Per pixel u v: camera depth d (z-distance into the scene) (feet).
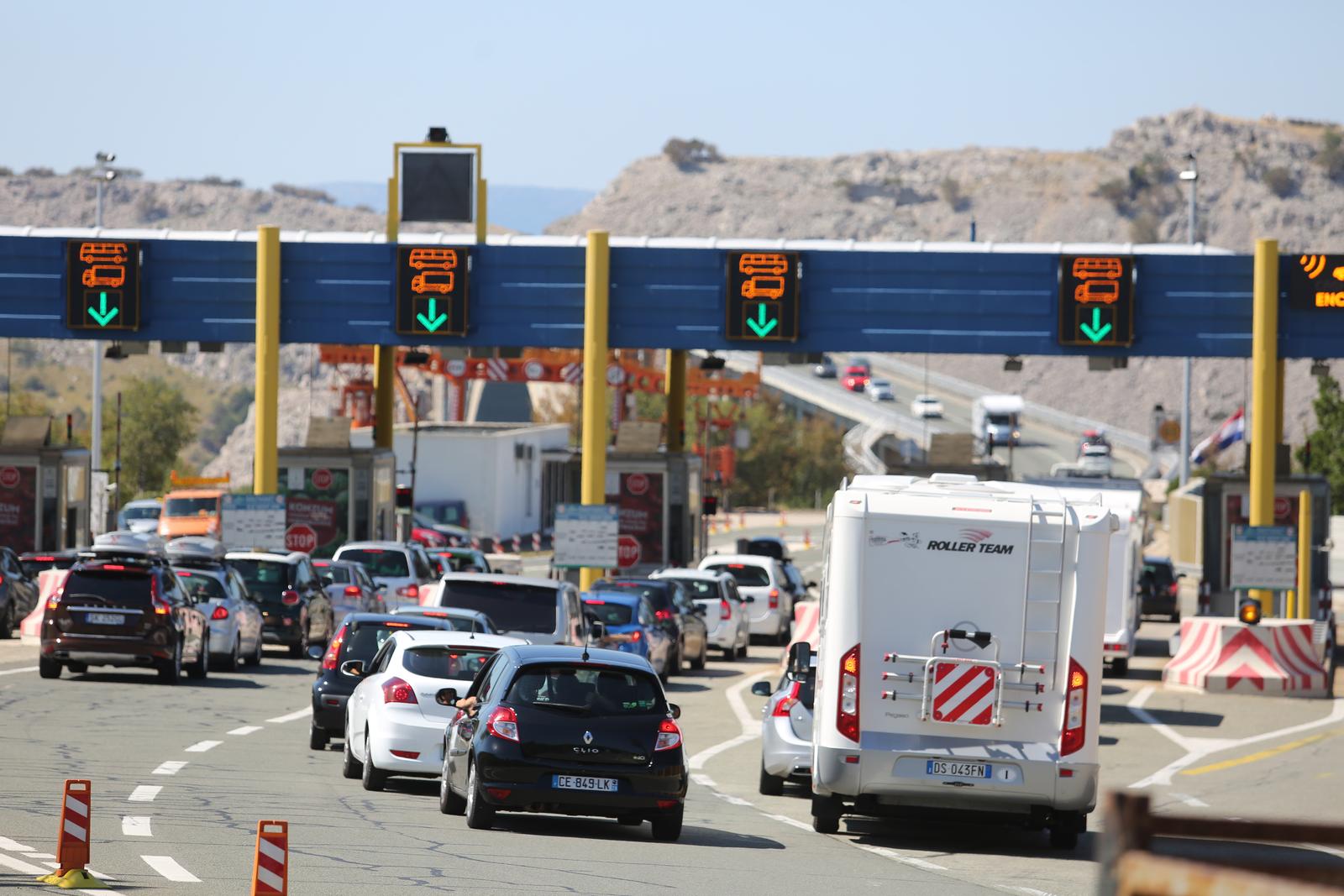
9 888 127.95
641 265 481.05
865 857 177.06
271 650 453.58
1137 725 326.65
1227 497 491.31
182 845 155.02
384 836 169.78
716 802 222.48
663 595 416.26
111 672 366.63
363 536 547.49
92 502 577.43
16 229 492.13
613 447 566.36
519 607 294.05
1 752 225.56
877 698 186.39
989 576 186.19
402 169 494.59
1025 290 470.80
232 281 491.31
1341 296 457.27
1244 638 386.73
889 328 474.90
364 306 488.85
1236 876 47.80
